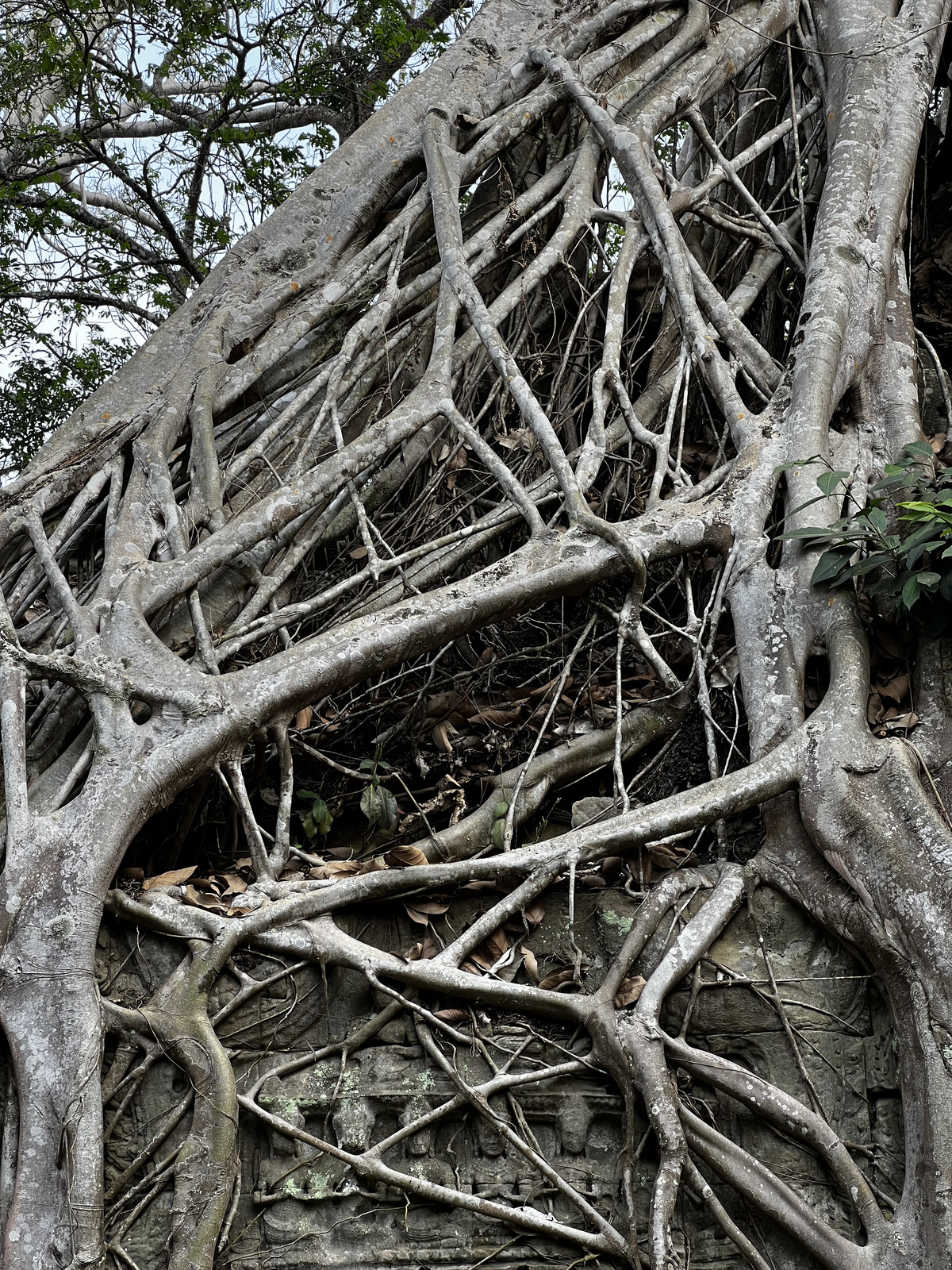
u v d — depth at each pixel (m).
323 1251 3.62
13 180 9.32
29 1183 3.45
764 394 5.26
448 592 4.45
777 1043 3.78
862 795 3.86
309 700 4.26
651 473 5.46
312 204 6.06
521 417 5.72
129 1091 3.66
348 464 4.84
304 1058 3.80
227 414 5.39
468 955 3.89
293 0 9.25
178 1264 3.43
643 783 4.61
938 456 5.32
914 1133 3.51
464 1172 3.69
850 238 5.55
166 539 4.77
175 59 9.23
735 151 7.14
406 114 6.33
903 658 4.39
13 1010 3.62
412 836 4.48
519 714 4.83
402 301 5.57
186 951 3.88
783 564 4.55
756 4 7.04
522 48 6.59
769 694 4.28
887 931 3.69
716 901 3.91
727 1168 3.55
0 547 4.92
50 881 3.77
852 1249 3.46
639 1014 3.67
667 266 5.59
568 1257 3.56
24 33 9.43
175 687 4.12
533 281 5.54
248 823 4.06
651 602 5.26
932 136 7.23
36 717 4.41
